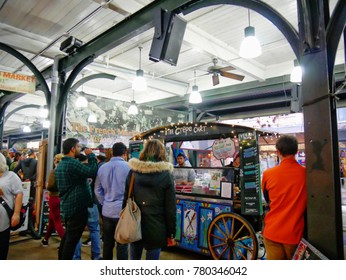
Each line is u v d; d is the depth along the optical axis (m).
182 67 6.74
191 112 8.63
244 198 3.39
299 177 2.06
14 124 13.81
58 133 5.25
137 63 6.46
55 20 4.54
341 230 1.92
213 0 2.94
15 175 2.73
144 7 3.69
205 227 3.75
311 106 2.05
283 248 2.05
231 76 5.53
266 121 9.15
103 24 4.62
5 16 4.43
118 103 7.40
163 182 2.21
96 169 2.98
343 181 7.96
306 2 2.08
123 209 2.24
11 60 6.21
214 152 3.99
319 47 2.05
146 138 4.74
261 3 2.51
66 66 5.19
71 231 2.83
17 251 4.03
